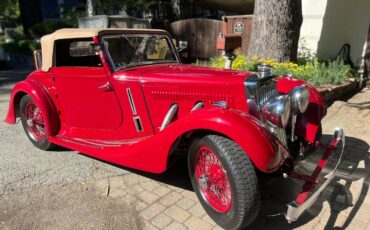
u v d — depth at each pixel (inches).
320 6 337.4
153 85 138.2
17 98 187.0
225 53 269.3
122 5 528.1
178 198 132.5
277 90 138.4
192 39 445.7
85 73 150.6
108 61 144.6
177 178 148.1
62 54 168.6
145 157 124.6
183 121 111.6
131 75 141.9
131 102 144.4
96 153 145.7
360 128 200.1
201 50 439.8
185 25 448.5
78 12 674.8
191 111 127.0
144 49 160.2
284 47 269.6
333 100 258.1
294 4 265.0
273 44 268.8
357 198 129.8
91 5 520.7
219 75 132.3
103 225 116.9
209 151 110.7
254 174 101.0
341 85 265.6
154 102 140.6
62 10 776.3
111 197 134.0
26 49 592.7
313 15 343.6
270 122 121.0
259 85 123.3
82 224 117.7
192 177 121.0
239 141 101.0
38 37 663.1
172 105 137.5
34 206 128.6
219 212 112.0
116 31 150.1
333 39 339.6
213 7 535.5
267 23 267.4
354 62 332.2
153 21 514.6
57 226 116.9
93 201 131.3
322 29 342.0
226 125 102.4
